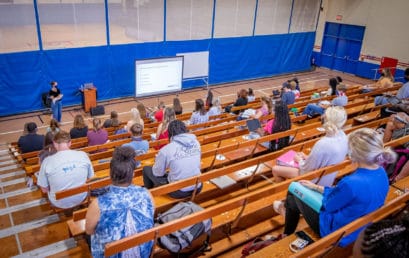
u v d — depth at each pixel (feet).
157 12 46.50
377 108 28.43
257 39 58.34
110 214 7.98
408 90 27.40
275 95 39.73
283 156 15.87
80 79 43.75
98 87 45.62
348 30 64.18
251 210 13.73
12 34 37.63
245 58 58.34
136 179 16.71
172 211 11.40
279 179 15.38
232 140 22.21
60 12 39.55
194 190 13.26
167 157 12.88
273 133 19.26
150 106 45.68
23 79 39.81
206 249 11.85
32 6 37.73
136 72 43.62
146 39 47.06
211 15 51.44
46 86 41.55
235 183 16.02
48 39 39.91
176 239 10.47
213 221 12.89
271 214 14.24
